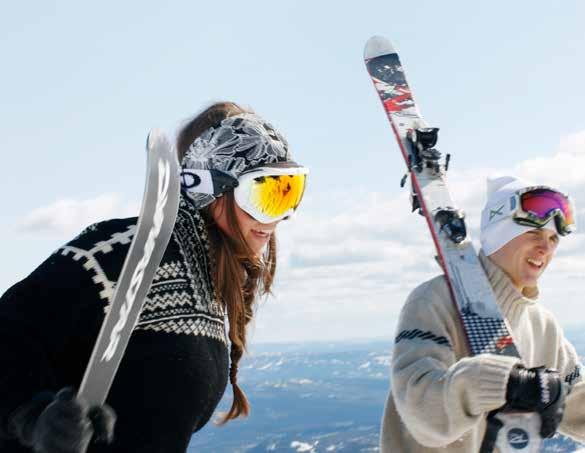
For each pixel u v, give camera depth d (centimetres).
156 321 199
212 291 217
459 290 326
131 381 193
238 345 239
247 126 230
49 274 186
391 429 322
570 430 331
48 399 164
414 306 319
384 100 427
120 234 195
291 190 232
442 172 376
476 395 257
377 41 464
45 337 182
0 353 174
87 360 189
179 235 213
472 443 310
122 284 162
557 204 327
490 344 313
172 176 170
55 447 149
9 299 184
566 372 347
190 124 237
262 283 250
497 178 349
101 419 158
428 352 300
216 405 222
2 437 171
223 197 226
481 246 344
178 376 198
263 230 233
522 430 268
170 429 197
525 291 343
